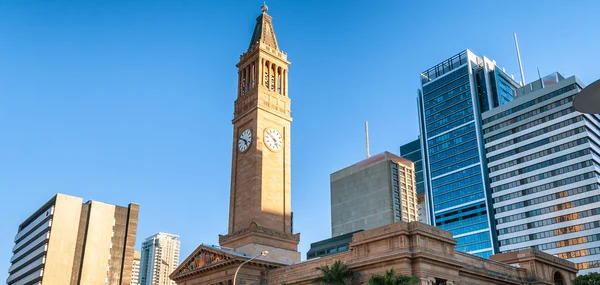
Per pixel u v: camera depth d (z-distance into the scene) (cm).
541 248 18375
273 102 11181
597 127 19200
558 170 18738
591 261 16975
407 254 6594
